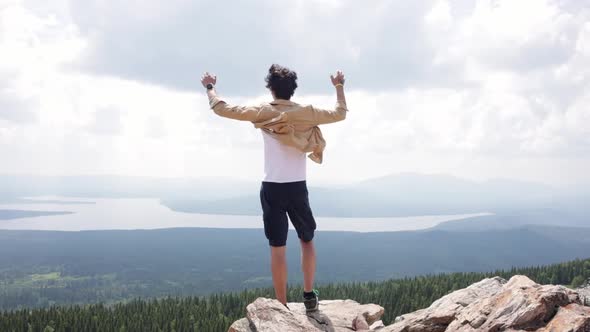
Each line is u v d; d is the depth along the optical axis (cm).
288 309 633
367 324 664
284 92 645
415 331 603
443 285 14262
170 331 11294
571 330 446
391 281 16175
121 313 12900
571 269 14438
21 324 11581
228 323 11112
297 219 652
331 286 16062
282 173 635
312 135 644
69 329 11388
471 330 518
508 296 533
